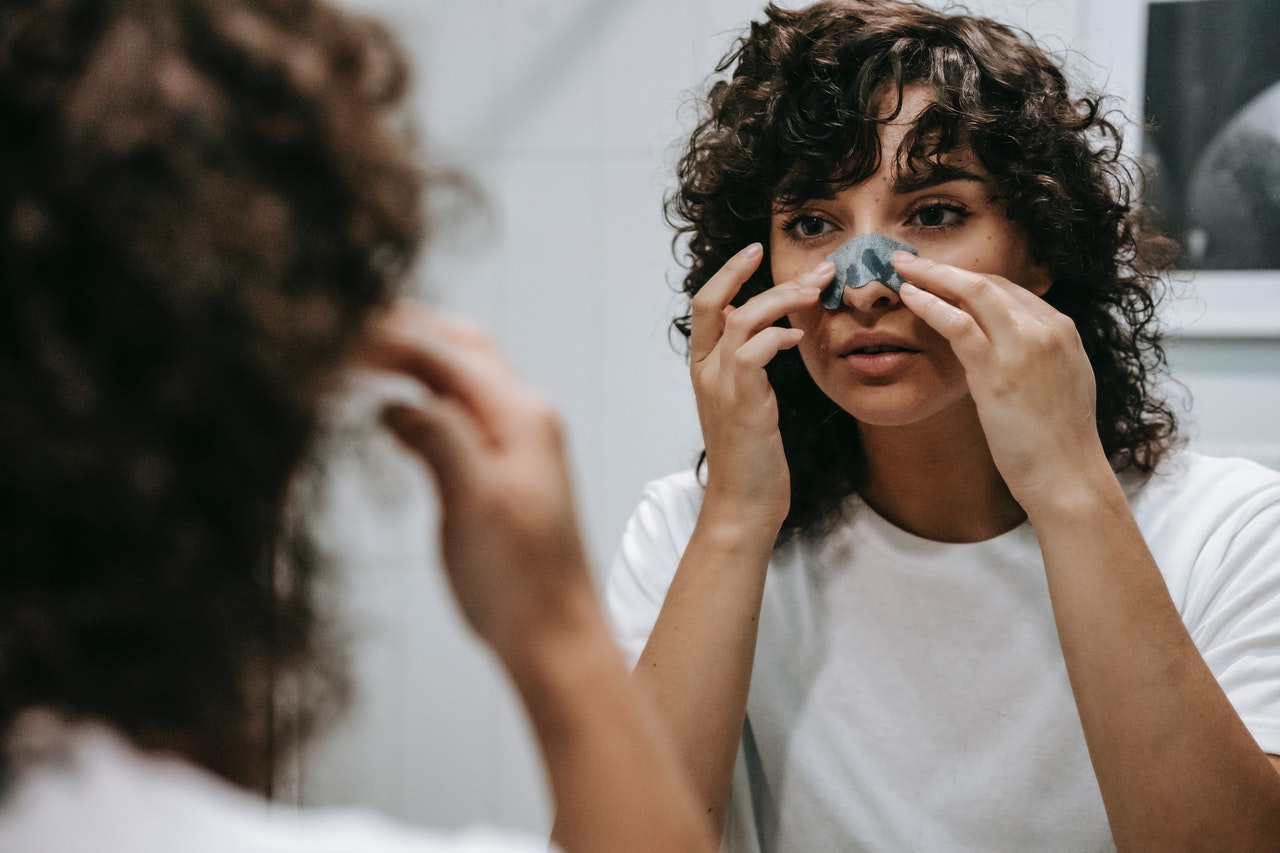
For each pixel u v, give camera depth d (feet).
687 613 2.73
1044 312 2.57
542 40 5.29
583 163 5.31
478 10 5.32
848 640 3.00
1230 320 4.55
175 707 1.08
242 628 1.11
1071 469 2.49
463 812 5.70
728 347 2.77
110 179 0.97
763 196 2.96
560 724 1.22
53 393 0.96
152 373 1.00
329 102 1.10
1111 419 3.01
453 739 5.69
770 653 3.06
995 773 2.79
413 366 1.28
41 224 0.96
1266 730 2.54
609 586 3.34
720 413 2.79
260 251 1.02
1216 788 2.34
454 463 1.21
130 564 1.02
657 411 5.37
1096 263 2.91
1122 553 2.45
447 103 5.34
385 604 5.64
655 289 5.32
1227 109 4.49
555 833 1.37
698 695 2.67
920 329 2.64
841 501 3.13
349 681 1.30
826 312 2.73
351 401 1.22
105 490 0.99
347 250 1.12
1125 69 4.56
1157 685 2.37
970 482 2.92
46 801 1.00
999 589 2.89
